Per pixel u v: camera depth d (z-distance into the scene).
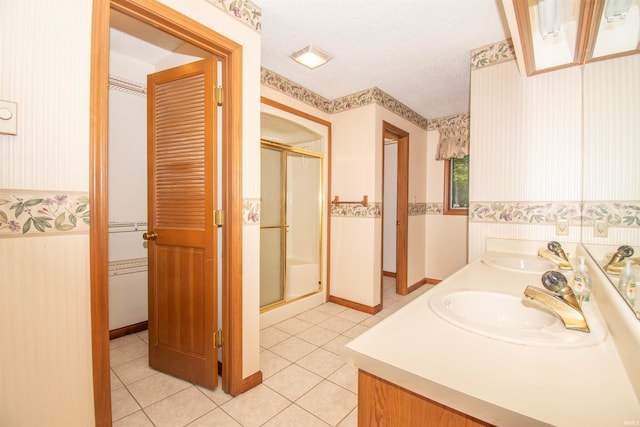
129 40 2.21
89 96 1.01
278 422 1.45
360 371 0.61
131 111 2.54
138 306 2.59
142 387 1.72
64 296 0.97
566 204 1.68
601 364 0.55
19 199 0.88
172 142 1.75
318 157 3.29
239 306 1.63
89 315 1.02
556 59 1.56
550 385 0.49
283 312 2.81
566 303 0.73
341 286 3.24
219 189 1.71
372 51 2.19
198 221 1.67
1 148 0.85
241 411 1.52
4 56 0.85
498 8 1.68
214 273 1.64
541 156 1.76
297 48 2.16
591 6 1.09
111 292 2.43
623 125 1.20
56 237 0.95
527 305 0.95
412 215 3.75
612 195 1.28
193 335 1.72
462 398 0.47
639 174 1.08
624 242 1.18
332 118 3.31
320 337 2.43
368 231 3.00
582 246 1.52
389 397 0.58
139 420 1.45
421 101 3.31
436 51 2.17
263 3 1.67
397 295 3.64
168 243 1.78
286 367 1.96
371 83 2.82
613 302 0.69
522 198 1.83
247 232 1.66
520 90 1.84
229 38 1.54
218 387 1.73
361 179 3.05
